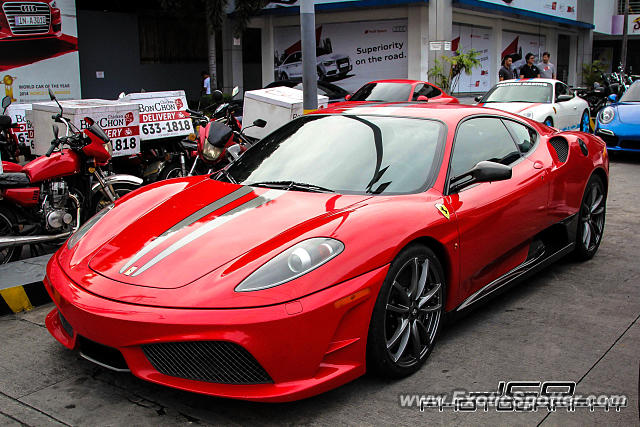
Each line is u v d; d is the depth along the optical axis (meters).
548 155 4.27
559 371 3.07
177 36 21.12
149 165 6.85
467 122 3.77
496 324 3.67
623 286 4.35
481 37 21.59
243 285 2.51
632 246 5.40
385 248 2.77
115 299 2.59
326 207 3.03
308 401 2.79
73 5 15.78
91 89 18.89
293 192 3.26
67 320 2.79
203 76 18.33
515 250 3.88
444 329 3.60
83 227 3.39
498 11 20.30
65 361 3.21
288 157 3.66
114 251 2.94
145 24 20.19
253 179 3.56
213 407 2.74
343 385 2.93
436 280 3.12
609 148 10.59
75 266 2.93
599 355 3.25
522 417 2.66
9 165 5.21
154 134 6.56
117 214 3.37
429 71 18.11
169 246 2.85
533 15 22.30
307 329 2.49
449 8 18.34
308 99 6.77
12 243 4.55
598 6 29.42
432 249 3.16
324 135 3.74
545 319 3.74
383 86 12.81
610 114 10.67
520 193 3.77
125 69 19.73
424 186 3.27
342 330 2.64
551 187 4.13
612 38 33.53
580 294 4.18
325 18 20.62
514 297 4.14
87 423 2.62
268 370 2.47
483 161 3.38
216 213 3.12
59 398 2.83
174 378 2.56
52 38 15.45
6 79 14.74
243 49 22.44
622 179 8.95
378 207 2.98
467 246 3.31
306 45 6.64
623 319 3.74
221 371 2.50
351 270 2.63
